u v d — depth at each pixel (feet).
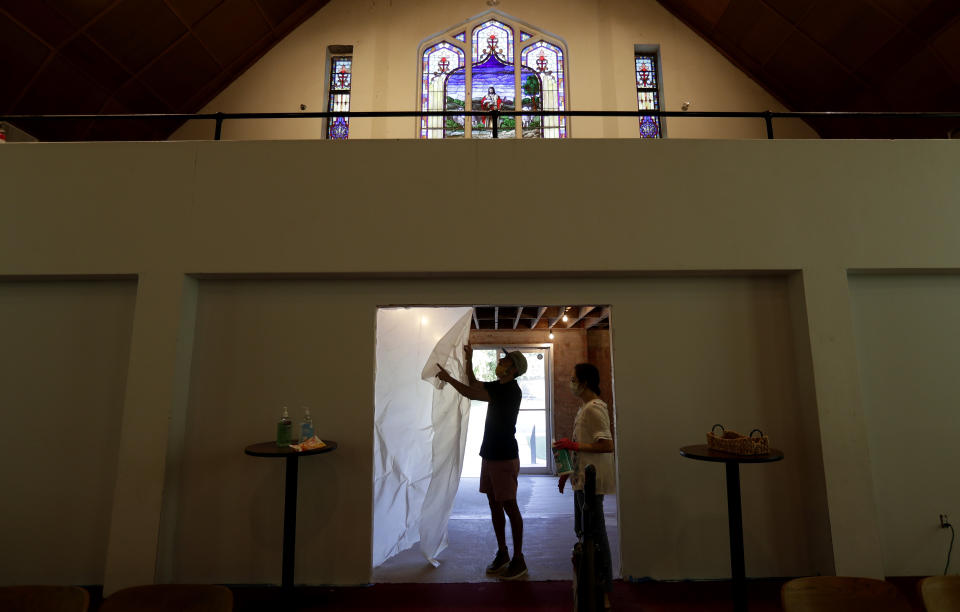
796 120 20.85
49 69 16.05
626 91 20.70
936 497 9.97
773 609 8.63
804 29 17.92
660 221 10.41
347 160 10.55
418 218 10.39
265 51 20.83
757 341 10.56
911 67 16.70
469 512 15.74
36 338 10.41
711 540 9.98
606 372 24.31
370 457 10.07
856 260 10.27
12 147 10.45
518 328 24.88
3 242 10.18
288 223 10.34
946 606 5.47
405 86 20.66
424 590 9.48
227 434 10.12
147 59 17.62
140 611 5.16
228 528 9.86
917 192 10.51
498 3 21.31
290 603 8.27
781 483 10.14
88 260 10.14
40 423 10.15
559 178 10.55
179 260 10.18
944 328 10.52
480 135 20.97
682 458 10.18
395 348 12.08
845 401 9.83
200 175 10.46
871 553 9.36
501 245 10.31
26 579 9.73
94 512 9.90
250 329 10.49
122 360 10.35
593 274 10.51
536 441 24.27
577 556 6.13
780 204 10.46
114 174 10.43
